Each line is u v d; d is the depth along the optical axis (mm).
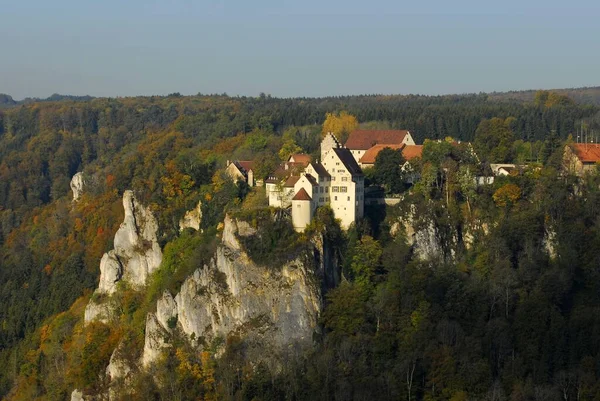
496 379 197625
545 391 191500
